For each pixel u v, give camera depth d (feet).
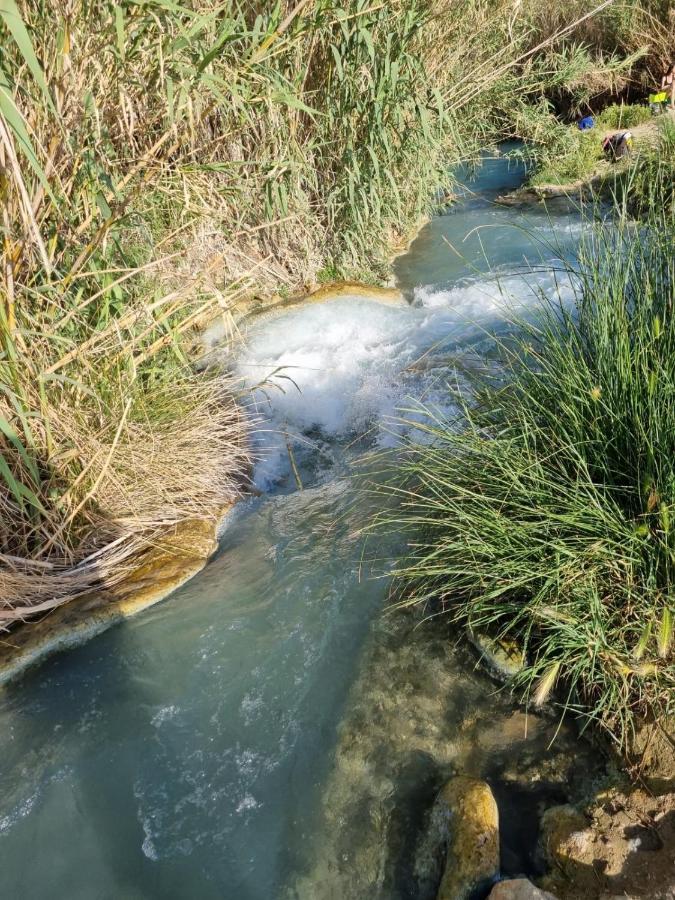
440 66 21.30
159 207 15.06
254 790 7.88
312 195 20.27
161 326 13.23
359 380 15.42
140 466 11.94
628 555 8.16
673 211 10.11
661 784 6.96
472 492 9.65
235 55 12.04
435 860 6.97
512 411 10.12
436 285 19.53
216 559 11.27
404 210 22.67
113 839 7.54
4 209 9.44
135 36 10.41
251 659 9.36
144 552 11.40
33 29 9.25
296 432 14.40
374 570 10.40
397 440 13.35
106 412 11.60
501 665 8.61
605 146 27.84
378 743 8.14
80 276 10.43
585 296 10.06
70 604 10.31
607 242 10.32
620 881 6.31
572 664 8.16
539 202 25.49
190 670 9.29
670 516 7.75
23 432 10.73
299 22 13.16
